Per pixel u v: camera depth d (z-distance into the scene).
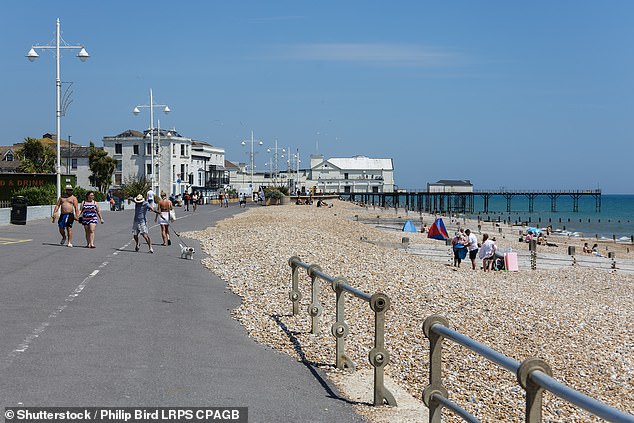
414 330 12.60
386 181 158.75
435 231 43.53
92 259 20.33
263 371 8.71
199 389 7.75
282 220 43.66
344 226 44.94
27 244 24.36
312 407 7.34
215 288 15.89
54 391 7.35
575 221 129.50
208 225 41.25
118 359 8.86
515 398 9.27
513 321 15.23
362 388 8.20
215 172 126.88
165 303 13.40
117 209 59.94
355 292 8.21
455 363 10.70
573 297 22.28
